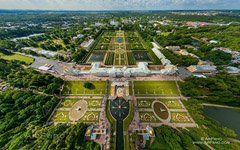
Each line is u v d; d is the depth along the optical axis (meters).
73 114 99.44
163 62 165.25
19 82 121.94
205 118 95.44
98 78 136.25
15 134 82.38
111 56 190.62
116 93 118.06
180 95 117.06
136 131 86.00
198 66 151.88
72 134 78.88
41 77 125.81
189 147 74.56
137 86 126.00
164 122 92.69
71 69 145.25
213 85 117.44
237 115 99.69
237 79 125.69
